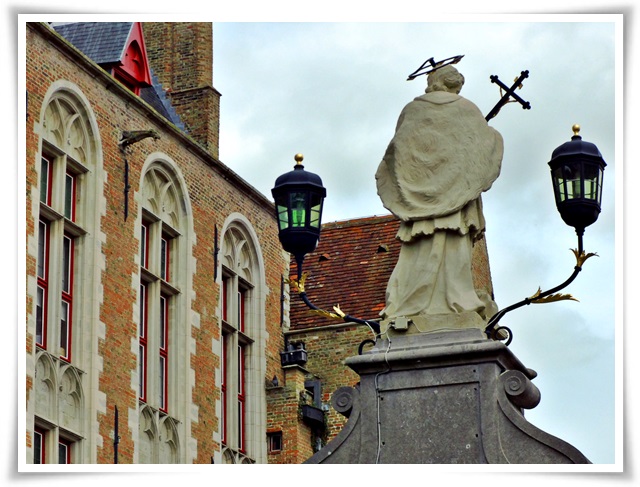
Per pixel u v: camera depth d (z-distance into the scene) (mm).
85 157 31000
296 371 36438
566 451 13695
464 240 14742
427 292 14578
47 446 28641
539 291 14766
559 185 15750
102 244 31000
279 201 16812
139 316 32062
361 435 14211
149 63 37125
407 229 14828
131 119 32531
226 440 35250
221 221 35781
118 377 30938
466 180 14766
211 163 35469
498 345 14016
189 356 33781
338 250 38844
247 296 36906
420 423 14102
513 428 13867
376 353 14281
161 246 33844
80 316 30156
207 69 36688
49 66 29844
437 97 15031
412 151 14906
